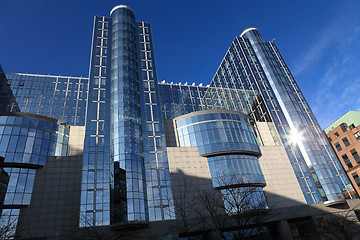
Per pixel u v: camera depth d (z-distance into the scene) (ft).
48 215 135.13
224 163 169.17
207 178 163.43
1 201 129.70
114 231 129.70
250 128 196.34
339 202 174.60
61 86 293.02
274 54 284.61
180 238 142.00
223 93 293.64
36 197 138.92
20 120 154.51
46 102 276.82
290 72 270.05
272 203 166.61
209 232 141.08
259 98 243.60
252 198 154.81
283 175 183.73
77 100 288.30
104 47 206.28
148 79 201.77
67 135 169.68
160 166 159.33
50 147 157.48
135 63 203.72
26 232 127.24
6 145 143.84
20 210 133.08
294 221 167.32
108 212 136.05
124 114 167.02
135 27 231.91
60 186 145.69
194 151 173.27
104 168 149.38
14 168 141.49
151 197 145.79
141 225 131.85
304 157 202.18
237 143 177.78
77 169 153.79
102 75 189.16
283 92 244.22
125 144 154.51
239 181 161.38
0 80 271.90
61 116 271.90
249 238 151.12
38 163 147.64
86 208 134.82
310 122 226.38
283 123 221.66
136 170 148.05
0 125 148.77
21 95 273.95
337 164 201.77
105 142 158.92
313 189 183.11
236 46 296.92
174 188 153.38
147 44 225.76
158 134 173.78
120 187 140.77
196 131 182.19
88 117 165.58
